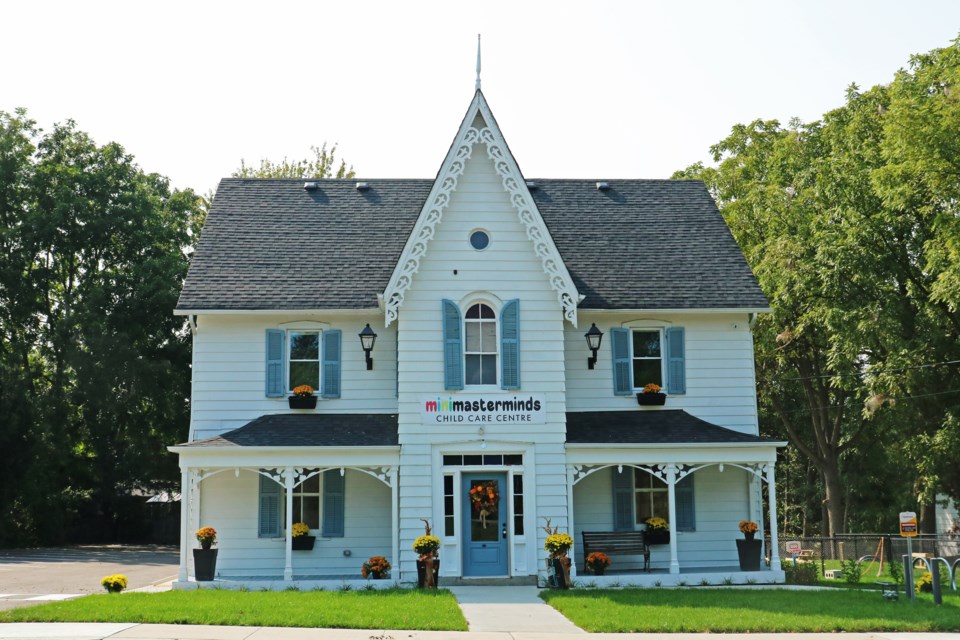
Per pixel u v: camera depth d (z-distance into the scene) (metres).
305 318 25.45
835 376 35.41
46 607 17.02
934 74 31.42
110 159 50.16
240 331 25.28
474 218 24.06
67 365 47.12
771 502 23.67
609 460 23.52
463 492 23.48
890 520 51.97
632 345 26.08
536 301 23.91
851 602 19.11
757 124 42.22
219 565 24.30
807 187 36.78
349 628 15.60
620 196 29.98
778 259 34.62
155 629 15.05
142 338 47.03
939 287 28.42
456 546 23.11
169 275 47.22
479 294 23.83
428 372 23.48
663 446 23.44
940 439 30.75
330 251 26.97
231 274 25.72
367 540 24.73
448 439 23.28
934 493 34.25
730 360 26.12
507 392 23.55
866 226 32.66
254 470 23.06
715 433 24.16
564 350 24.81
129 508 47.75
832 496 39.91
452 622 16.09
